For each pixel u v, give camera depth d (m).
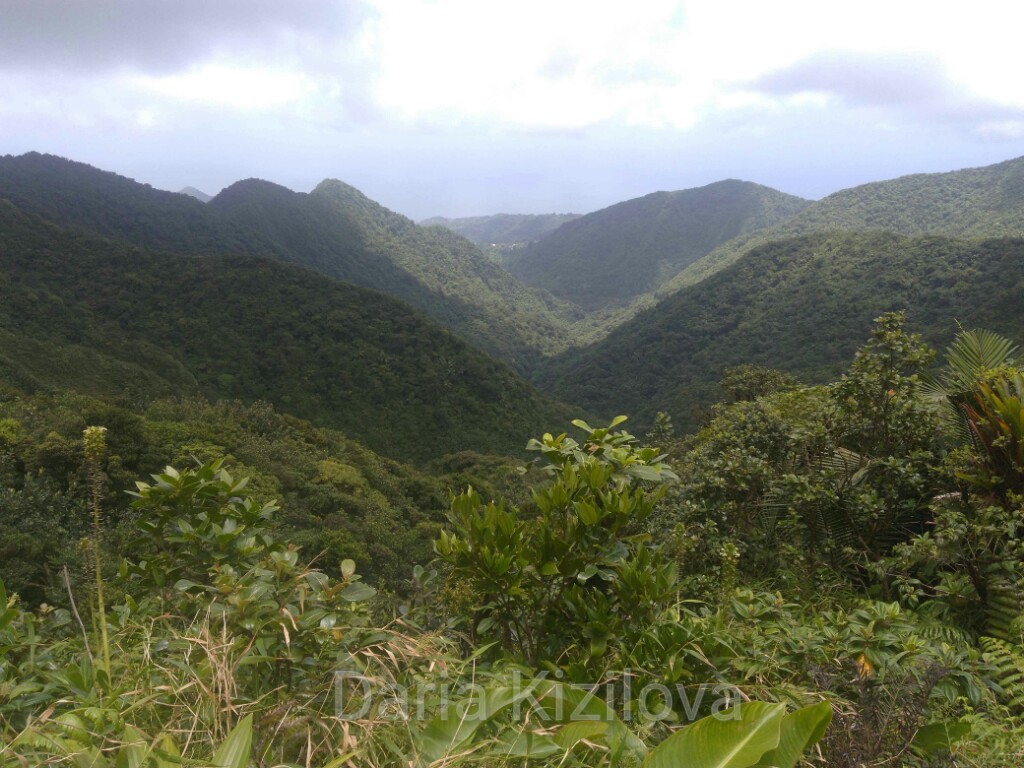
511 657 2.06
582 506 2.12
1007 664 2.31
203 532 2.15
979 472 3.51
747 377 11.41
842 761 1.59
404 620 2.15
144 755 1.20
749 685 1.90
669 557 3.46
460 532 2.28
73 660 1.75
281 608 1.70
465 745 1.40
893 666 1.93
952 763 1.67
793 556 3.73
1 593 1.75
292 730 1.44
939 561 3.15
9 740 1.41
